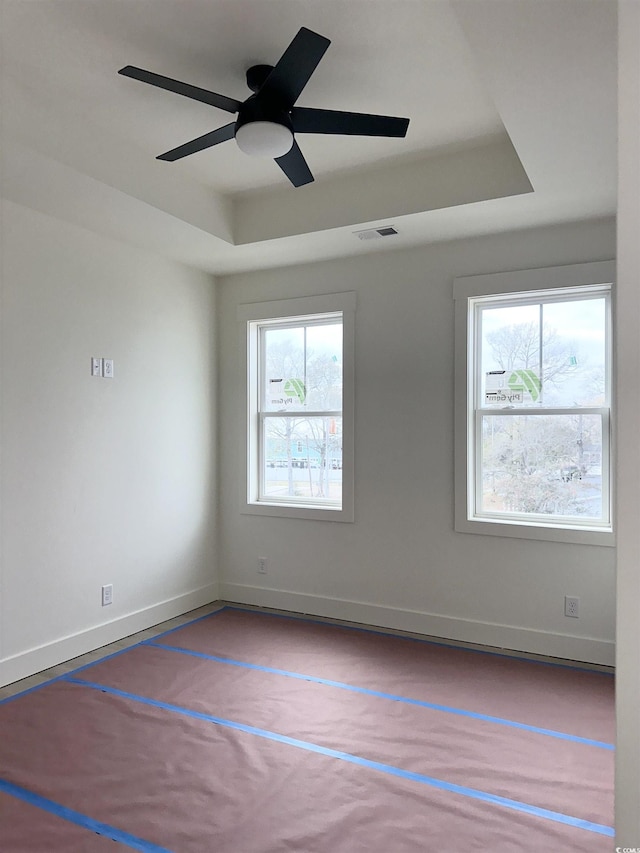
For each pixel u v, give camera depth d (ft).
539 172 9.72
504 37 6.49
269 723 9.38
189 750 8.61
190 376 15.08
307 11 7.27
